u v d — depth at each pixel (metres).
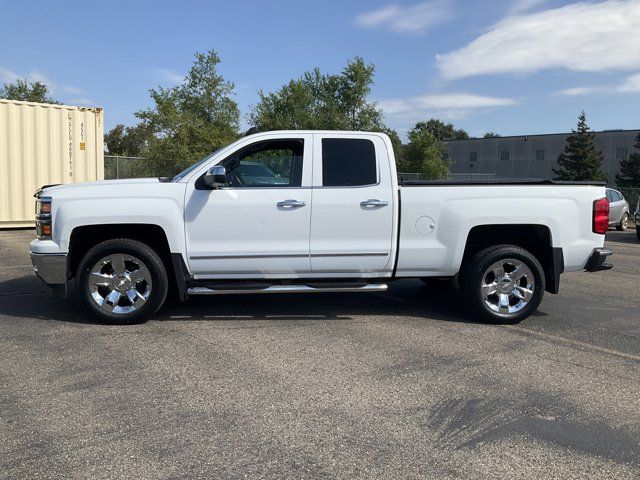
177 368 4.54
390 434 3.47
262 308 6.66
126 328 5.68
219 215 5.71
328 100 36.09
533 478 3.00
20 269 8.89
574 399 4.06
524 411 3.84
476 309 6.09
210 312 6.41
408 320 6.22
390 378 4.40
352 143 5.94
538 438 3.45
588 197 6.14
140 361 4.69
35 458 3.11
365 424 3.59
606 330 6.00
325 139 5.91
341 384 4.25
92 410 3.73
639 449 3.34
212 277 5.87
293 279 5.96
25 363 4.61
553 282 6.19
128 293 5.75
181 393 4.04
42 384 4.16
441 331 5.80
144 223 5.63
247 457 3.16
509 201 5.98
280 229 5.79
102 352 4.91
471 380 4.39
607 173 63.00
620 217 22.89
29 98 34.09
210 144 24.16
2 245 11.65
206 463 3.09
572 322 6.33
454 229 5.96
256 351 5.01
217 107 26.89
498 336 5.66
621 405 3.97
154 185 5.71
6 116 13.67
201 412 3.73
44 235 5.64
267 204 5.74
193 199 5.70
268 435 3.42
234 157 5.87
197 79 26.61
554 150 67.56
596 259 6.17
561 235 6.07
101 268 5.73
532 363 4.83
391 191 5.90
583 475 3.03
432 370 4.60
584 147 57.31
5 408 3.75
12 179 13.88
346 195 5.84
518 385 4.31
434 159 50.44
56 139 14.52
